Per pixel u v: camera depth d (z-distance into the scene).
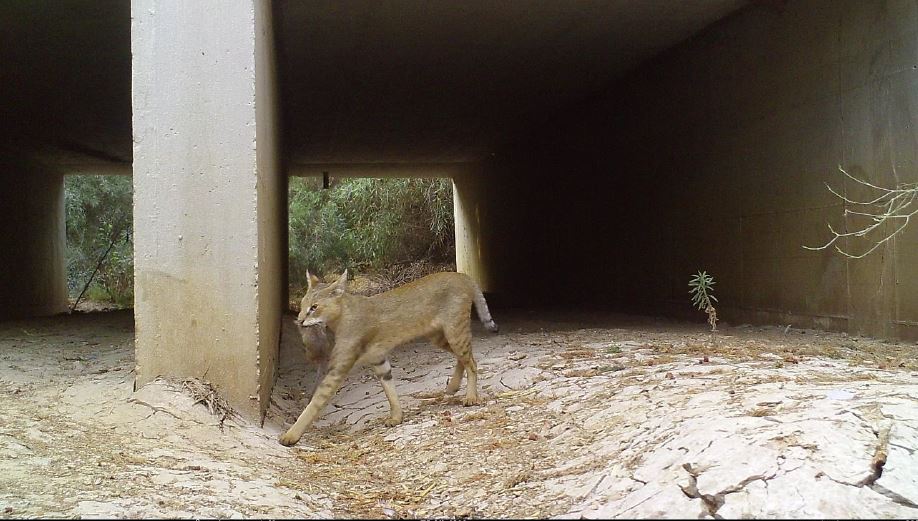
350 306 6.70
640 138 15.16
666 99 14.09
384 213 31.27
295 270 29.77
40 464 5.01
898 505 3.69
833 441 4.20
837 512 3.62
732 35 11.88
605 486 4.43
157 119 6.51
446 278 7.27
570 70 15.28
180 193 6.54
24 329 13.02
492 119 19.81
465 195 28.58
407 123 19.88
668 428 4.97
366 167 26.88
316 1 11.11
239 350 6.59
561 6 11.45
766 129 11.07
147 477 4.90
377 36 12.78
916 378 5.97
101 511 4.18
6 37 12.42
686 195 13.45
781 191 10.77
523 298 21.67
